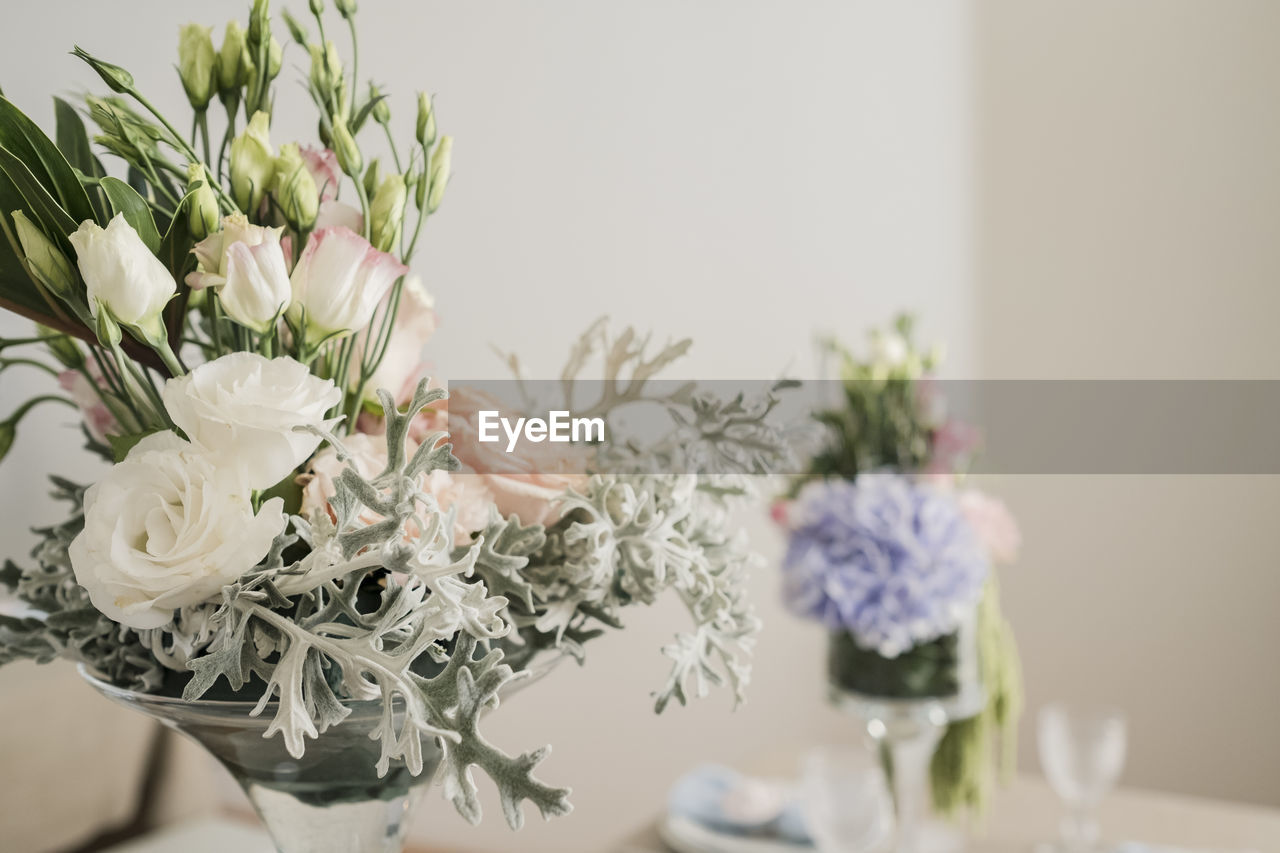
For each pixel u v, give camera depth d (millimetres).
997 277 2203
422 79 1294
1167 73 2119
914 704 1199
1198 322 2125
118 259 417
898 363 1312
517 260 1474
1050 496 2203
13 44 875
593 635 536
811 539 1213
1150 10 2121
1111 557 2180
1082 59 2154
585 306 1583
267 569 412
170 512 410
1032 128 2178
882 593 1168
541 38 1486
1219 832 1281
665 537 509
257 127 491
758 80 1870
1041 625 2221
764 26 1870
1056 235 2178
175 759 1334
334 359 511
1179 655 2150
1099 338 2170
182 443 422
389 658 405
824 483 1266
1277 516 2100
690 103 1754
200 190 460
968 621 1202
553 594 513
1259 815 1337
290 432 411
